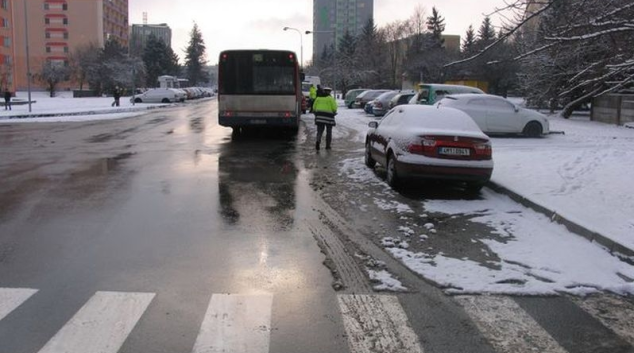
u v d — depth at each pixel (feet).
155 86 355.77
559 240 23.84
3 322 15.12
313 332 14.75
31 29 356.59
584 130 74.08
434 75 202.08
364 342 14.21
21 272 19.22
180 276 19.01
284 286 18.17
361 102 135.44
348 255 21.58
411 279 19.07
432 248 22.67
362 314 16.01
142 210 28.81
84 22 360.48
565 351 14.02
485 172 32.65
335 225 26.13
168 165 44.78
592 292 18.24
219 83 65.00
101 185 35.78
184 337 14.33
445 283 18.60
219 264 20.33
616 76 24.32
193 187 35.29
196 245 22.67
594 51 24.49
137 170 42.06
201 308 16.24
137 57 300.61
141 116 112.88
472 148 32.58
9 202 30.55
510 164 40.83
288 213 28.45
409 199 32.14
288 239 23.70
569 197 29.99
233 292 17.57
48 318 15.40
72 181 37.22
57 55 359.87
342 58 269.44
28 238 23.45
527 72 108.58
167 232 24.62
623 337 14.90
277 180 38.09
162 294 17.33
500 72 158.71
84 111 125.29
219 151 54.29
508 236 24.53
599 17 21.03
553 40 22.22
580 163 40.42
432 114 35.68
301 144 61.11
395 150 34.35
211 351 13.57
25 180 37.52
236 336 14.42
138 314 15.75
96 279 18.61
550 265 20.66
